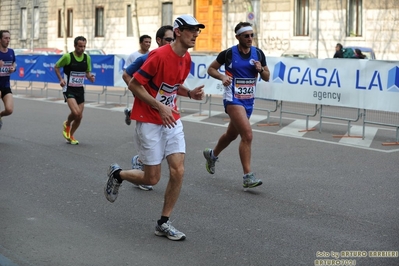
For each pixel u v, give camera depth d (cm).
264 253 838
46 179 1288
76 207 1073
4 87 1698
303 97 1988
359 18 4600
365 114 2000
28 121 2241
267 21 5156
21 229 941
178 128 898
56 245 868
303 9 4956
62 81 1697
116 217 1014
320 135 1919
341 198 1138
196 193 1177
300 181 1278
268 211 1051
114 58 2756
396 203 1103
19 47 7994
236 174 1348
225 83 1166
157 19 6150
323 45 4791
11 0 8069
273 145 1728
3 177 1305
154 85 881
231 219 1003
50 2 7425
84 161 1487
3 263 790
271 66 2075
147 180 912
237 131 1235
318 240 894
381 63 1762
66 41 6788
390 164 1460
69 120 1719
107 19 6656
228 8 5519
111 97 3325
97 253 837
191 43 870
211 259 814
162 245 873
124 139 1828
